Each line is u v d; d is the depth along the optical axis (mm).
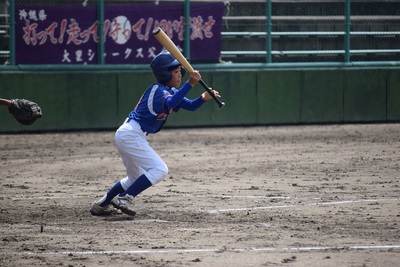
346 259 22016
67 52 63031
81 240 25266
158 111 28406
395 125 67312
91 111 63344
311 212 30172
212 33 66625
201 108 65562
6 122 61875
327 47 73750
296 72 67312
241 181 39281
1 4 64062
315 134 61156
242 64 66625
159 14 64938
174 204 32594
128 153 28734
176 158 48656
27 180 40562
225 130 64250
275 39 72562
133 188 28953
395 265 21281
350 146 53688
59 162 47438
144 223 28328
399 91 69188
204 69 65375
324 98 68125
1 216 30016
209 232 26422
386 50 73000
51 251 23609
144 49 65000
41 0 63688
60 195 35625
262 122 66938
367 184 37719
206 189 36781
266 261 21906
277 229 26828
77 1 65750
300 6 73812
